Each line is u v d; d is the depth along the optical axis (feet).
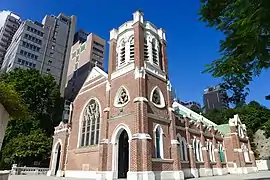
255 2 18.15
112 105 80.84
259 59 22.67
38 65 290.15
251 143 195.62
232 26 21.83
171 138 77.25
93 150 82.58
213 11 27.66
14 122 131.85
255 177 82.84
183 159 89.30
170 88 87.30
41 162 135.23
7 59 303.27
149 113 72.13
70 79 360.89
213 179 75.46
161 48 95.04
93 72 102.17
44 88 160.25
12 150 119.55
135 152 62.95
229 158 127.03
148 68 81.41
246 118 212.84
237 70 26.03
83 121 96.63
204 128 113.29
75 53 417.08
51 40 318.65
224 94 39.45
